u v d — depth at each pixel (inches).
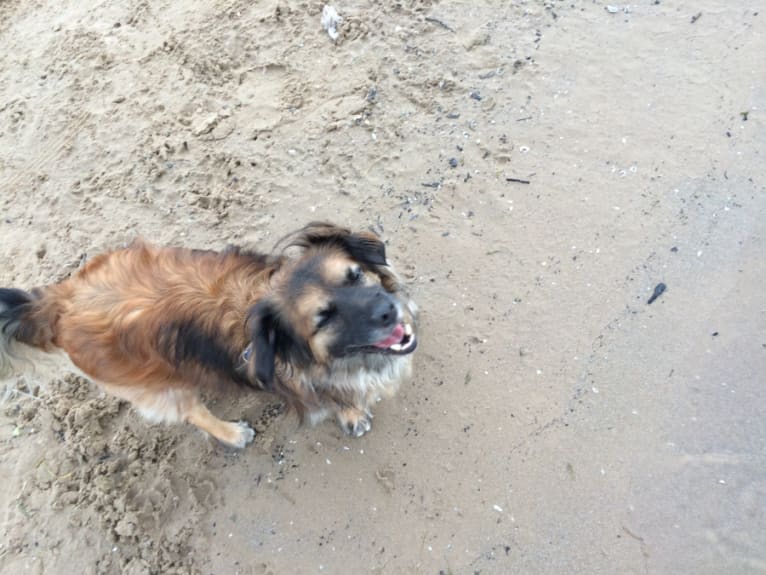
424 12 82.2
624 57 73.7
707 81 70.1
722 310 57.5
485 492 53.6
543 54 75.6
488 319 60.9
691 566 48.4
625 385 55.8
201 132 78.8
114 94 85.9
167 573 54.5
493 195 67.4
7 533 58.0
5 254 75.8
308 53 82.7
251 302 47.4
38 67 93.7
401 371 55.4
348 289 46.5
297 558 53.8
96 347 49.0
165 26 91.7
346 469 56.8
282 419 60.3
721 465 51.4
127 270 50.2
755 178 63.2
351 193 70.8
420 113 74.5
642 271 60.7
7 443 62.5
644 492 51.4
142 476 59.0
